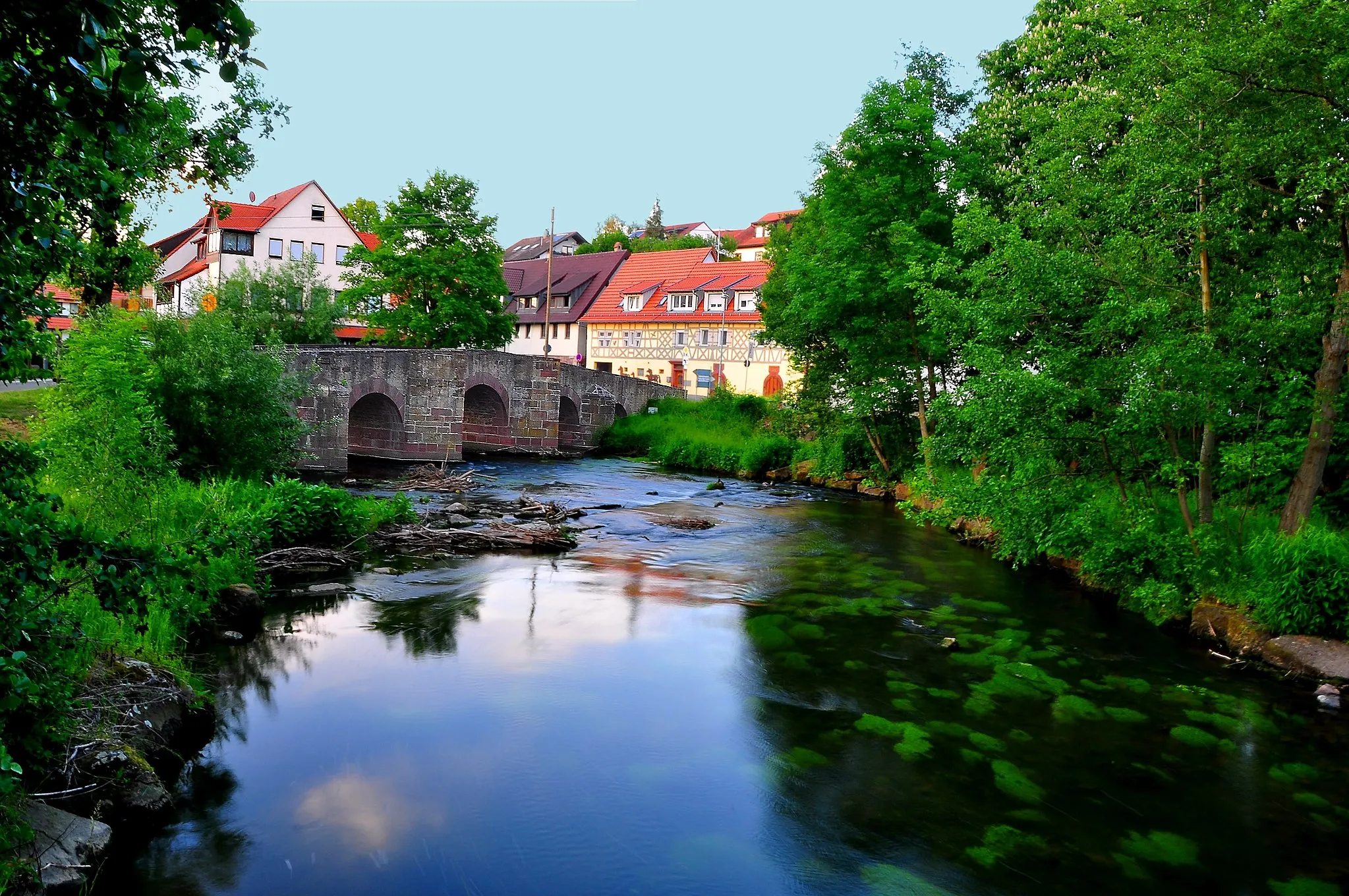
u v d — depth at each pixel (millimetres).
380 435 33344
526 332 69062
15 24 2793
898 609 14273
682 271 62812
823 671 11188
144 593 4840
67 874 5684
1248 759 8992
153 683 8109
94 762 6695
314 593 13703
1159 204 13422
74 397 12500
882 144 24109
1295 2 11250
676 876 6527
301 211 57219
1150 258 13836
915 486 18641
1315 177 11414
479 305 43219
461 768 8062
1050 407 13695
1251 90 12305
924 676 11156
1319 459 13102
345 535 16781
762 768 8375
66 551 4504
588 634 12328
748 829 7262
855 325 25000
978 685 10883
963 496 15812
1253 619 12359
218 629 11438
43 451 5219
